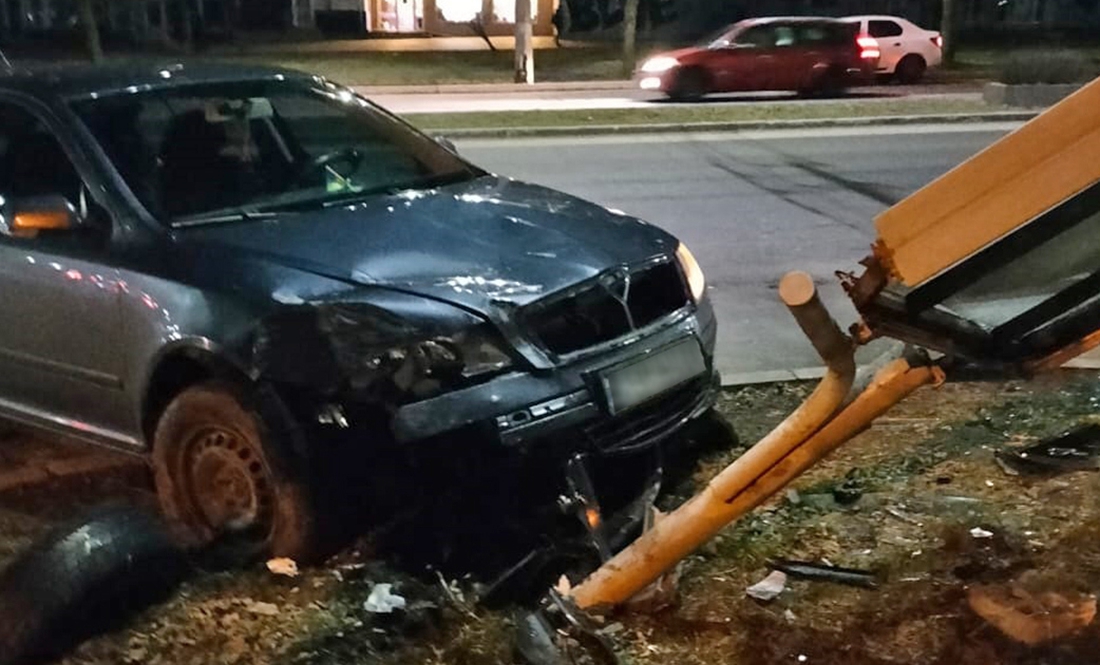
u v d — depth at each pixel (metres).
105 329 4.23
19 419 4.76
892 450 4.76
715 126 16.30
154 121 4.73
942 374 2.94
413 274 3.93
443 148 5.35
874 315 2.82
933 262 2.60
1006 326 2.86
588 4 34.91
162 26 32.12
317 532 3.79
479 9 35.78
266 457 3.77
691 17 35.19
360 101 5.43
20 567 3.62
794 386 5.69
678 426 4.14
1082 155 2.48
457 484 3.67
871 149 14.29
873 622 3.52
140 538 3.73
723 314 7.25
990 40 32.31
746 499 3.23
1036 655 3.31
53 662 3.53
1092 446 4.57
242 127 4.88
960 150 14.04
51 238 4.44
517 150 14.80
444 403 3.63
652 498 4.02
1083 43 31.28
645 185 12.06
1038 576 3.63
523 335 3.79
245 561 3.94
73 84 4.80
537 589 3.79
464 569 3.95
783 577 3.79
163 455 4.11
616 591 3.44
